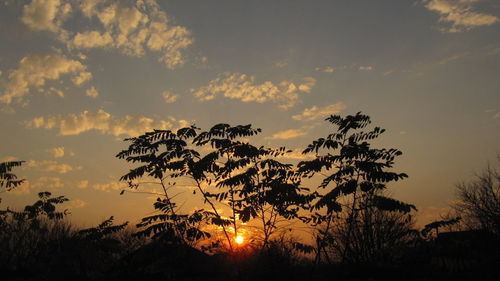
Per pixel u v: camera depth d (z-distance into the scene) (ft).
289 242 33.06
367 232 33.88
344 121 30.68
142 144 32.37
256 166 33.40
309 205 32.14
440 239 32.89
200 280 31.40
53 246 40.91
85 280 36.78
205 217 31.86
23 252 42.86
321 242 32.24
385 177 27.73
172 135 32.24
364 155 29.73
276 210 33.60
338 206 29.27
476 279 27.25
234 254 32.55
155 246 32.14
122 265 34.71
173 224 30.48
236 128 32.42
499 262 28.84
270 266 31.53
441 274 29.30
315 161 31.09
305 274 32.68
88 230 35.55
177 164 31.91
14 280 37.93
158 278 33.19
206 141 32.63
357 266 31.76
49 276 39.17
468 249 30.99
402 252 32.96
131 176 31.78
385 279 29.53
